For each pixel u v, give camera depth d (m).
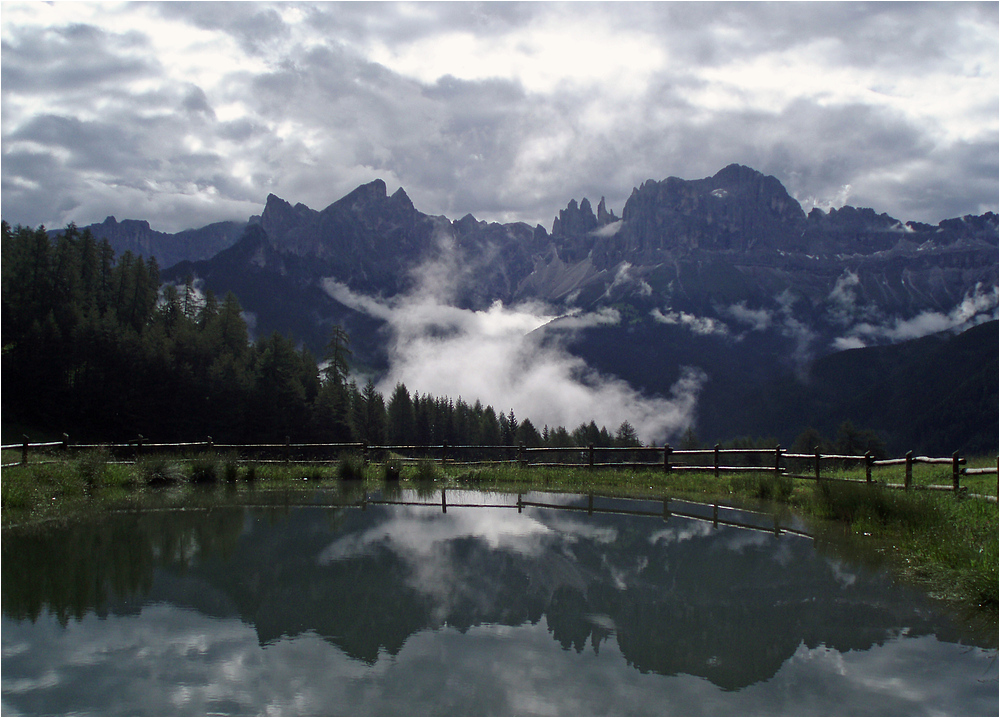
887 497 12.91
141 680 5.66
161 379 72.00
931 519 11.41
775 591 8.36
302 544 10.82
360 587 8.36
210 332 94.00
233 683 5.58
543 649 6.44
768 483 17.39
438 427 134.38
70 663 6.03
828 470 21.72
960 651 6.45
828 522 13.40
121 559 9.73
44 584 8.45
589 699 5.31
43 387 68.56
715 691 5.55
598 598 8.05
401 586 8.43
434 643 6.56
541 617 7.35
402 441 127.38
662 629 7.00
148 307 103.25
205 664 5.99
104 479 18.91
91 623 7.11
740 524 13.12
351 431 79.12
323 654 6.29
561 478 21.36
